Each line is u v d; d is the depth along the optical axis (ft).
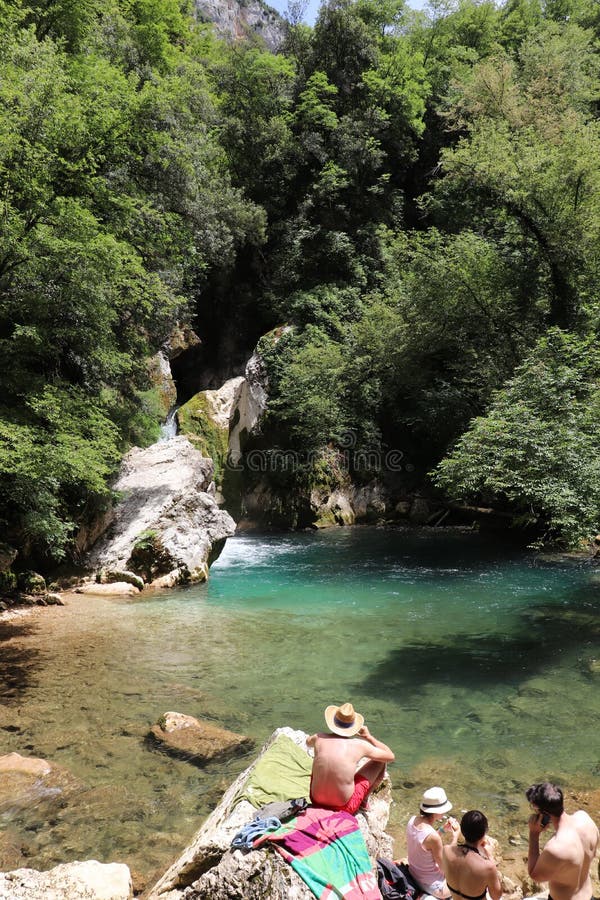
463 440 41.34
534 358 45.06
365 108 108.78
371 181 106.83
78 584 45.80
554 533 59.57
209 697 25.27
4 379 42.06
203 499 52.31
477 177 66.23
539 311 66.28
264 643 32.55
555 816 12.03
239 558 59.52
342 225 103.96
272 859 9.50
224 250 83.87
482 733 22.13
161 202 59.88
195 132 68.08
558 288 63.82
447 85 113.70
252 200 103.60
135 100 49.49
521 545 63.26
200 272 92.38
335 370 80.28
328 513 80.79
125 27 73.26
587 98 92.07
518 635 33.83
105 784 18.29
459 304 68.13
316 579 49.39
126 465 56.13
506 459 37.35
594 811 16.89
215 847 11.57
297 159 103.91
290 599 42.60
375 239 101.55
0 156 35.81
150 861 14.71
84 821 16.38
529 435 37.29
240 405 86.43
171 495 51.52
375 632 34.60
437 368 79.82
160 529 49.39
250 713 23.79
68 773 18.66
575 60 98.02
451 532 74.08
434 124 113.39
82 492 48.37
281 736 15.89
